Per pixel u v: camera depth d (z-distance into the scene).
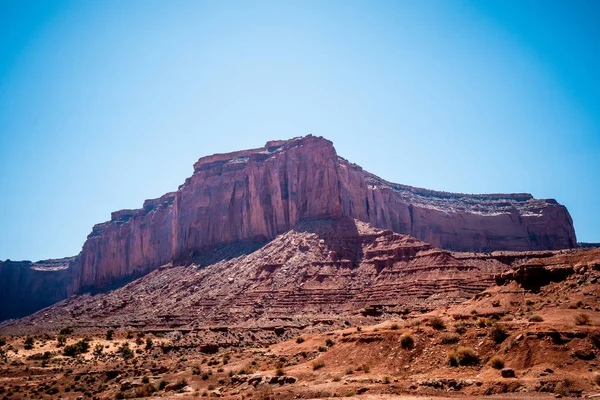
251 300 155.88
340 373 59.09
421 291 132.12
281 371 65.25
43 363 109.94
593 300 59.22
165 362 102.81
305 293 149.88
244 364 83.56
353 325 112.56
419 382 49.59
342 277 153.50
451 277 134.00
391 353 58.56
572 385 42.47
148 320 167.38
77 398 80.19
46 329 186.50
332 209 188.88
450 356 52.72
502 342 51.88
